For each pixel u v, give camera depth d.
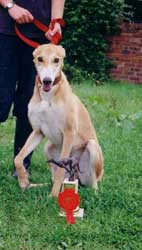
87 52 7.50
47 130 2.83
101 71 7.57
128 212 2.64
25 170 2.91
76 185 2.55
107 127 4.53
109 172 3.26
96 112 5.02
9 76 3.04
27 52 3.02
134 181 3.11
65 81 2.81
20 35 2.94
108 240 2.36
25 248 2.28
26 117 3.16
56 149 2.95
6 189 2.90
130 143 4.01
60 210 2.61
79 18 7.34
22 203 2.70
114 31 7.62
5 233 2.39
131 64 7.66
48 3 3.01
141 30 7.55
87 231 2.41
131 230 2.44
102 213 2.63
